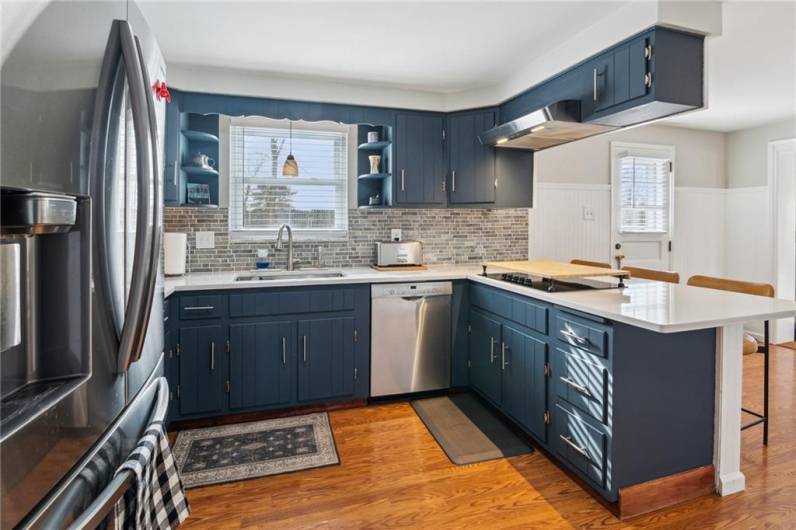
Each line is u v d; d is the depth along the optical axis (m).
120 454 0.96
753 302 1.94
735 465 1.97
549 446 2.20
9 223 0.67
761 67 2.99
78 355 0.82
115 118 0.91
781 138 4.38
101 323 0.87
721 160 4.86
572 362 2.01
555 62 2.65
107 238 0.88
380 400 3.02
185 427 2.62
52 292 0.79
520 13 2.25
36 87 0.67
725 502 1.89
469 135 3.39
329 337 2.83
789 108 3.96
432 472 2.14
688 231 4.71
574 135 2.80
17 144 0.62
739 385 1.97
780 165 4.40
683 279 4.69
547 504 1.89
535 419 2.31
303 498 1.94
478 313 2.98
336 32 2.43
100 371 0.87
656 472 1.85
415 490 2.00
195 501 1.91
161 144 1.29
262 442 2.44
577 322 1.97
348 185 3.56
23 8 0.63
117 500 0.86
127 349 0.94
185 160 3.06
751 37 2.55
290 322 2.74
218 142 3.18
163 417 1.17
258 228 3.39
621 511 1.78
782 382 3.31
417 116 3.37
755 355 4.06
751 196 4.64
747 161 4.69
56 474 0.73
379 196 3.56
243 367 2.66
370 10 2.20
